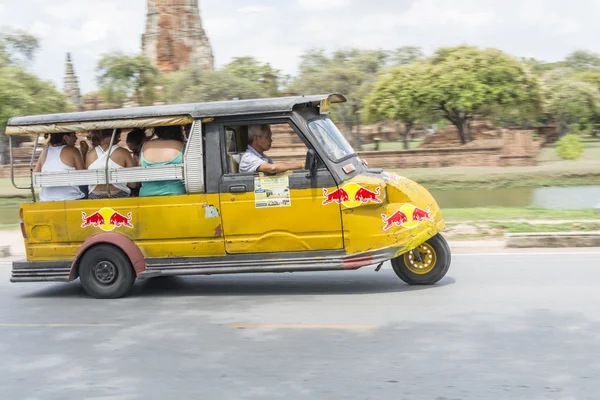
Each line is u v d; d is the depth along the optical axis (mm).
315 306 7793
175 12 91000
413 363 5629
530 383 5082
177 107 8445
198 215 8414
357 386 5156
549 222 13164
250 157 8367
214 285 9398
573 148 45250
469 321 6805
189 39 91688
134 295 8977
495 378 5207
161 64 90875
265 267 8266
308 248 8227
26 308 8547
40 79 56156
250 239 8328
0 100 48250
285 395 5031
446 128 68312
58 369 5953
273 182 8227
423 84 53188
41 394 5344
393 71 55625
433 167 43531
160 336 6848
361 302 7848
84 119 8625
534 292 7918
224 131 8367
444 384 5125
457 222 13453
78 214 8758
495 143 43562
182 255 8516
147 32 91812
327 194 8133
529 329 6445
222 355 6094
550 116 82562
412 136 87500
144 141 8867
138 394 5219
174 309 8039
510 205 26812
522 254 10469
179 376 5586
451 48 54219
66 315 8023
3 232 16359
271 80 90938
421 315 7125
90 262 8781
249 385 5289
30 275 8914
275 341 6445
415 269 8547
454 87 51625
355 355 5906
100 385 5473
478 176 37688
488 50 52750
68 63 88062
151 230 8547
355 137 69250
